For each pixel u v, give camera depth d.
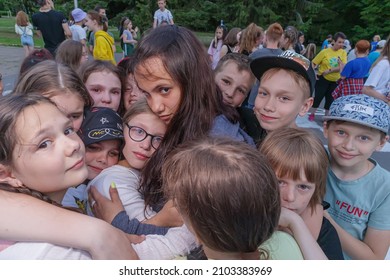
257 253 1.06
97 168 1.61
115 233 1.07
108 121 1.61
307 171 1.39
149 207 1.40
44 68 1.58
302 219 1.37
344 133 1.65
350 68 6.40
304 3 25.72
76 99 1.56
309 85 1.83
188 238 1.25
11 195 1.04
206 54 1.40
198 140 1.16
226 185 0.95
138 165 1.50
